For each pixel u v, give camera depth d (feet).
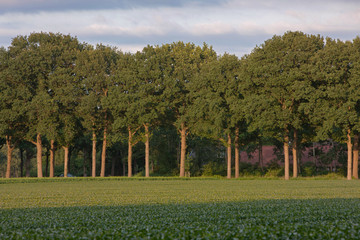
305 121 181.47
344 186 132.77
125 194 107.55
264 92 179.63
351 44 169.17
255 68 175.01
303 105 166.20
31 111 187.21
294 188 124.47
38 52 199.00
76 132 203.41
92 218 52.54
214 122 186.70
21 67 192.65
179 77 204.13
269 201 78.02
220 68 188.55
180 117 205.26
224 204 72.33
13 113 186.70
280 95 175.22
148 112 198.08
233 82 185.47
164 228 41.63
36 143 203.51
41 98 187.52
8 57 201.87
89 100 190.29
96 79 196.24
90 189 128.67
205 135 200.54
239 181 172.24
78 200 90.94
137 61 201.67
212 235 35.68
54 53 202.90
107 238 36.37
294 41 176.35
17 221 50.96
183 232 37.45
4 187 141.18
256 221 46.55
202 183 159.12
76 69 199.00
